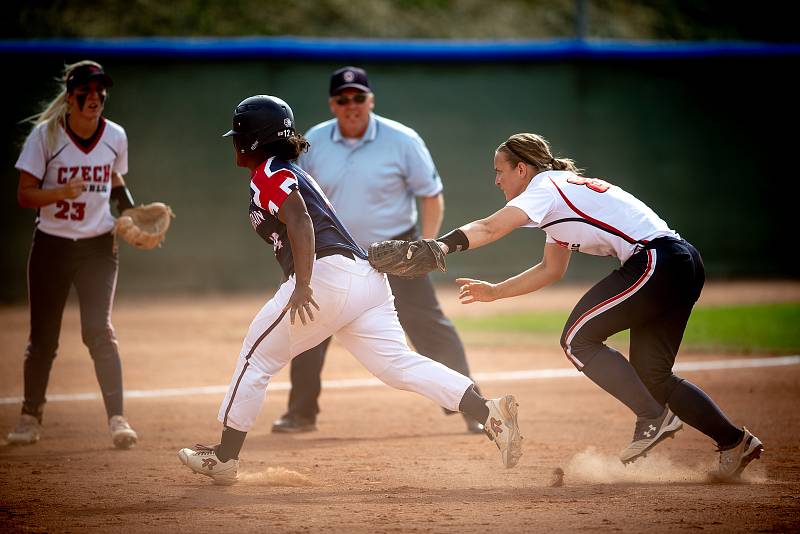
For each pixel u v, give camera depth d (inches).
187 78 2573.8
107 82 932.0
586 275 2859.3
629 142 2876.5
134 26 3166.8
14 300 2439.7
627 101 2869.1
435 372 735.7
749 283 2778.1
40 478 801.6
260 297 2503.7
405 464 856.3
